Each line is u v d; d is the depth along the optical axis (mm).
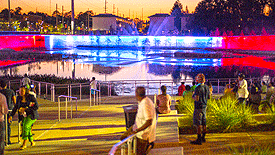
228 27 119500
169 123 8867
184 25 147000
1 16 176625
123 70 50688
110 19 150500
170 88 29844
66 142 7844
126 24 175625
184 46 134750
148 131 5141
